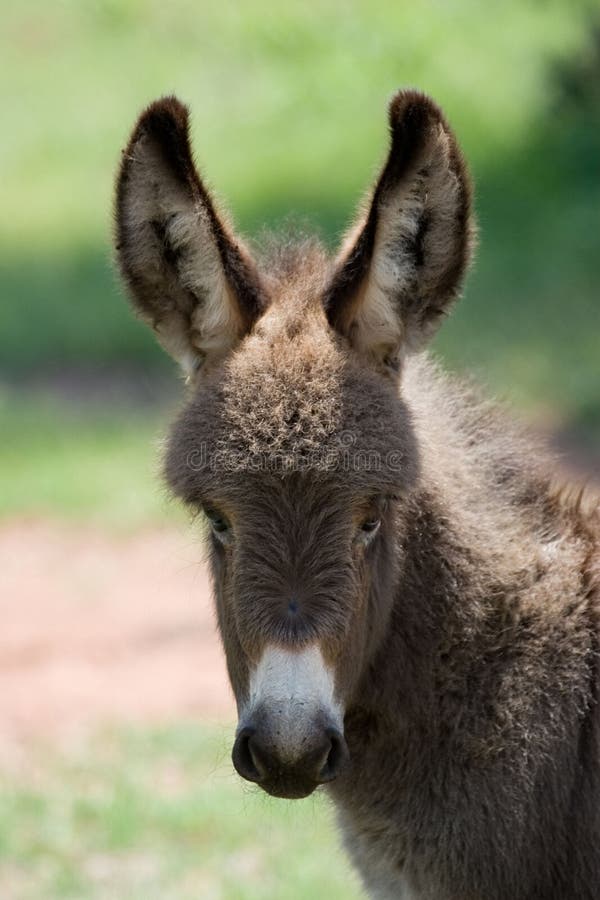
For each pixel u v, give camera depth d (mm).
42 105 51500
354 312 9125
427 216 9164
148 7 57125
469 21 49500
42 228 43094
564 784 9328
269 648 8398
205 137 46000
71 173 46781
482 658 9445
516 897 9406
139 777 16734
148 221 9328
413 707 9438
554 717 9352
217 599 9250
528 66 46438
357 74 47906
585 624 9586
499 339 31984
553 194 40688
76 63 54250
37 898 14359
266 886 14250
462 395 10250
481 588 9469
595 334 32125
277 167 43031
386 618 9203
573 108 43969
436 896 9547
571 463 25172
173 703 18656
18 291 38312
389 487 8625
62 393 32062
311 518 8523
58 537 25219
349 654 8688
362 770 9617
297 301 9328
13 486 26953
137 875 14781
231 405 8719
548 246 37656
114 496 26594
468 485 9719
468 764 9352
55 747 17594
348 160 42812
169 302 9492
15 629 21328
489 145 43250
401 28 49406
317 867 14555
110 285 38344
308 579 8484
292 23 51906
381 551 9047
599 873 9336
